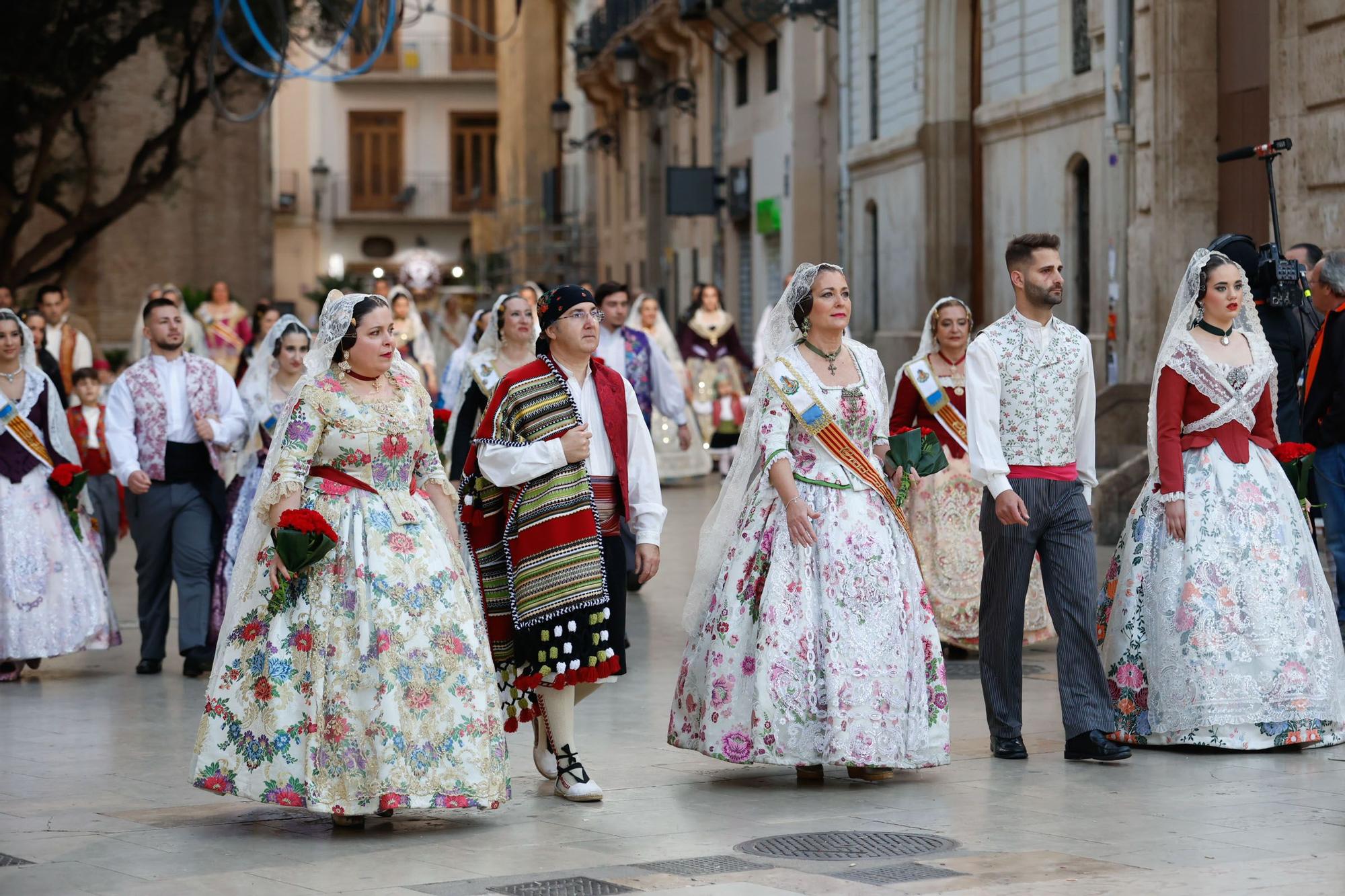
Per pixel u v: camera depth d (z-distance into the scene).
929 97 24.88
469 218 68.75
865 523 7.23
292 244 68.31
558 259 54.34
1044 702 9.16
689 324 24.16
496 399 7.10
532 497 7.00
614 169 50.56
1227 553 7.91
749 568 7.27
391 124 68.88
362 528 6.62
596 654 6.97
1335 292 9.71
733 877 5.75
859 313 28.80
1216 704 7.79
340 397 6.68
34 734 8.73
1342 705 7.97
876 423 7.42
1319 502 9.96
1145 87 17.36
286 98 68.06
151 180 29.86
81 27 28.22
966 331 10.69
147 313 10.53
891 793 7.10
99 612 10.69
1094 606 7.75
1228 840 6.21
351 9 27.75
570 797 7.07
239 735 6.57
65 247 36.16
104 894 5.66
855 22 28.86
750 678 7.18
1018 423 7.70
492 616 7.14
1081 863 5.87
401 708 6.46
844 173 29.36
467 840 6.41
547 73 58.12
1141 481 14.96
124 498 10.73
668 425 22.62
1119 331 18.39
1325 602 8.05
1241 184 16.42
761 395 7.40
